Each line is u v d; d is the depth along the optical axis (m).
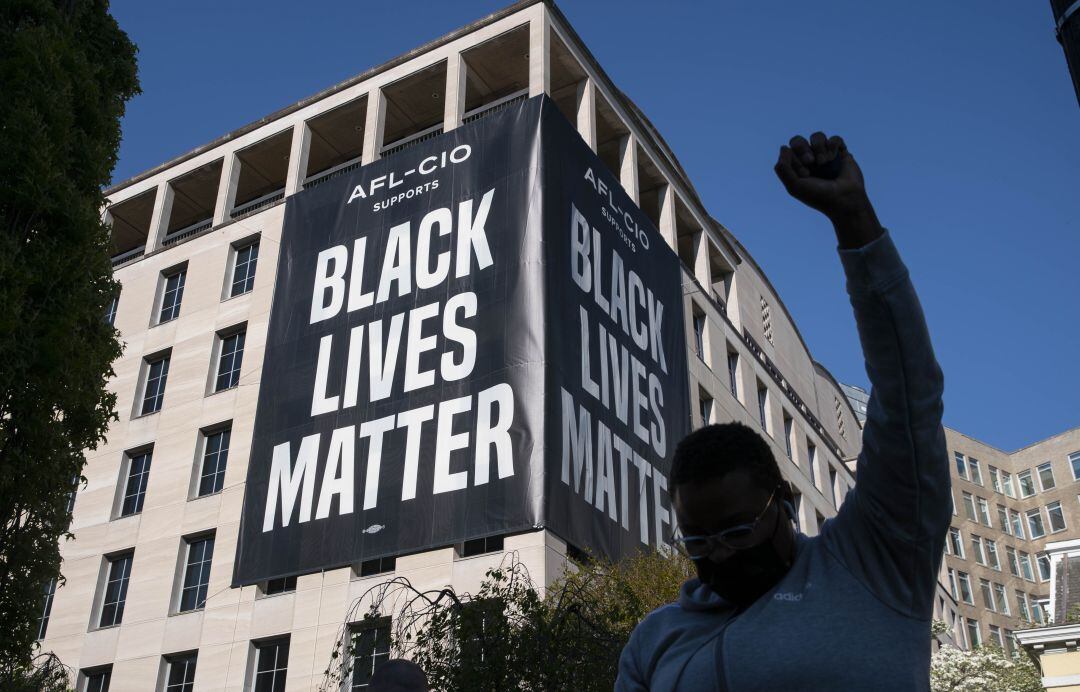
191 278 35.06
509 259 26.86
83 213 12.34
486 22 33.75
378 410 26.92
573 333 26.61
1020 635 24.72
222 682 26.00
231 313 32.97
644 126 38.09
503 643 13.09
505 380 25.19
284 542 26.73
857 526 2.18
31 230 11.87
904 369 2.05
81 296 12.08
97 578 30.30
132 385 33.69
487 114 31.62
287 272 31.31
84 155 12.98
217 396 31.48
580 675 12.78
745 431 2.26
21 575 10.91
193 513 29.59
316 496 26.80
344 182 31.80
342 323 29.05
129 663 28.03
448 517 24.36
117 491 31.73
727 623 2.23
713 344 37.88
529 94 31.27
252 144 38.03
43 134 12.04
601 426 26.42
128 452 32.47
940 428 2.09
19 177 11.68
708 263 41.09
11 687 11.00
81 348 11.77
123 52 14.66
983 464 83.75
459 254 27.81
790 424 44.25
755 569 2.22
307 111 36.88
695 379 34.78
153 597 28.83
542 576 22.44
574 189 29.12
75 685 28.56
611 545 25.09
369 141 34.12
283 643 25.97
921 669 2.06
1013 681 32.50
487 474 24.31
